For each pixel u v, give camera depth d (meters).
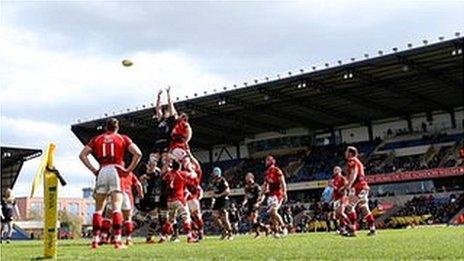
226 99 54.16
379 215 52.28
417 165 54.91
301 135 66.38
